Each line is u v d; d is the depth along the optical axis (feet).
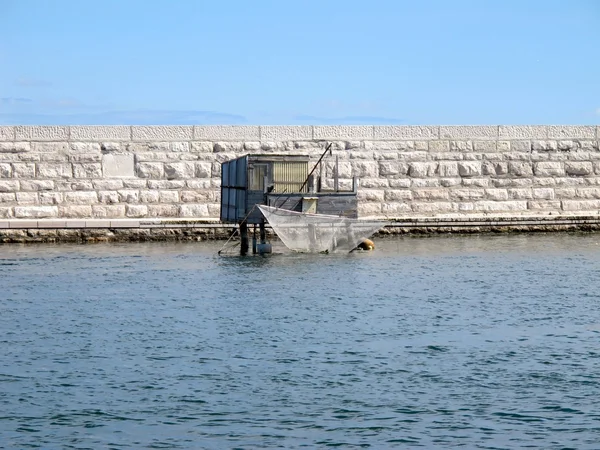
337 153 169.99
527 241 160.86
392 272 122.62
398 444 57.67
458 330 86.53
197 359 76.23
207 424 61.11
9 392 67.46
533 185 177.78
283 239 136.36
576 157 179.01
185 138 166.81
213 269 124.77
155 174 166.09
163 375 71.56
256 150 168.04
